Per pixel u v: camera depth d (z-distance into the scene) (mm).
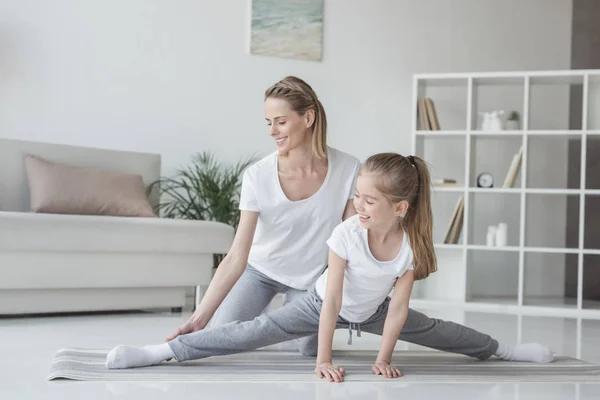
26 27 5133
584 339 3648
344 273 2418
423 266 2402
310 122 2570
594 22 6016
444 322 2664
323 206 2637
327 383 2277
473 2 6133
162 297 4207
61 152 4566
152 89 5473
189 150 5566
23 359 2619
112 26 5363
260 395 2080
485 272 6137
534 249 5203
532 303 5477
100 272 3945
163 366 2443
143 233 4008
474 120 5520
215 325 2680
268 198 2613
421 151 5602
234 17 5672
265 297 2734
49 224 3764
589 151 6043
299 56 5805
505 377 2453
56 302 3896
